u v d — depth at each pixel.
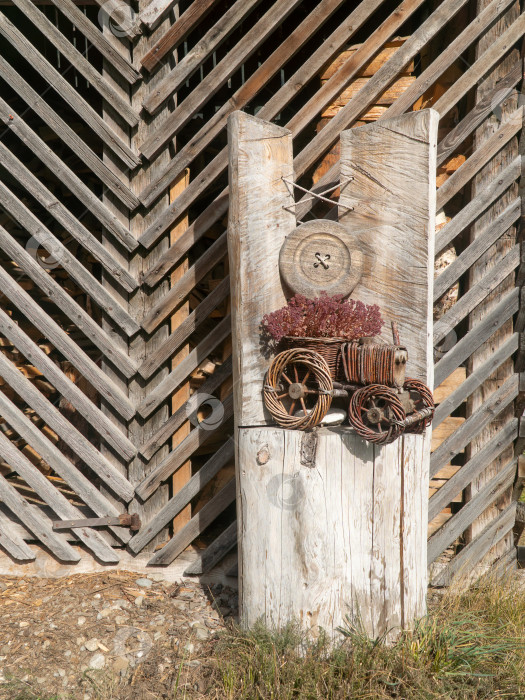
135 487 3.39
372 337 2.74
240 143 2.85
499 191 3.19
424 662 2.57
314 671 2.49
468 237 3.36
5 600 3.13
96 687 2.58
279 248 2.95
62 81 3.18
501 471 3.44
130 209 3.24
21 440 4.16
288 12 3.05
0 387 4.19
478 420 3.37
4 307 4.33
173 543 3.34
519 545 3.80
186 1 3.99
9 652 2.75
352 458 2.61
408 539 2.75
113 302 3.28
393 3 3.80
